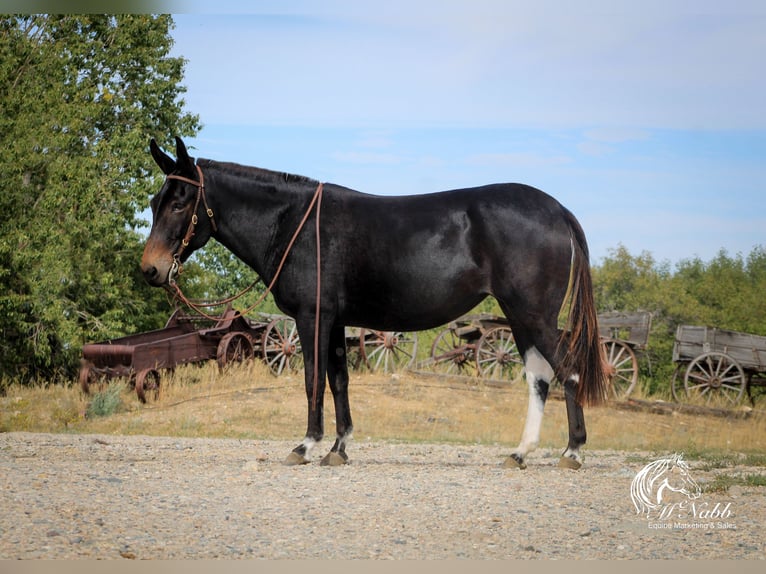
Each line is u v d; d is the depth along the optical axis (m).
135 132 25.34
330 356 8.44
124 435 13.34
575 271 7.98
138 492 6.39
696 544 5.18
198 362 20.22
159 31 27.52
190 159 8.35
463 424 16.38
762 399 22.42
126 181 25.66
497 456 10.27
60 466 7.80
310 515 5.71
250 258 8.45
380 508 5.99
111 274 24.48
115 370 17.66
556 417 17.70
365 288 8.10
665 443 14.19
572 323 7.94
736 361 21.47
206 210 8.34
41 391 19.09
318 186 8.29
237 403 17.12
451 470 8.10
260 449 10.29
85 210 24.47
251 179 8.37
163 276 8.28
